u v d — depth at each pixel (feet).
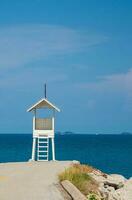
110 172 281.95
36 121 174.09
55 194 98.07
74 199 93.71
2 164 153.99
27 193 98.84
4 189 103.60
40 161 165.27
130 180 141.69
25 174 126.00
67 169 125.39
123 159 407.03
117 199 122.62
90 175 129.59
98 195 110.83
